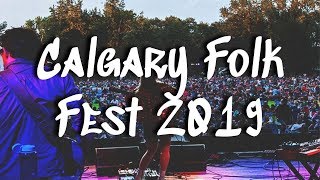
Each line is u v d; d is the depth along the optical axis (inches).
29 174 87.2
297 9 1355.8
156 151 245.1
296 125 472.1
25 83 90.5
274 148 392.5
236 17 1296.8
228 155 379.6
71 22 926.4
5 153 88.5
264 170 331.6
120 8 1075.3
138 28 1110.4
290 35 1266.0
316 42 1250.0
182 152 284.5
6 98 89.7
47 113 90.4
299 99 677.3
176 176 284.8
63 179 90.6
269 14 1326.3
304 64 1182.3
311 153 229.6
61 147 90.4
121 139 346.3
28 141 89.4
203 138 383.2
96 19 1023.6
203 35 1203.9
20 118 89.7
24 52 93.6
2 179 87.6
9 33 94.3
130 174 257.3
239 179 296.8
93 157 338.6
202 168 288.7
